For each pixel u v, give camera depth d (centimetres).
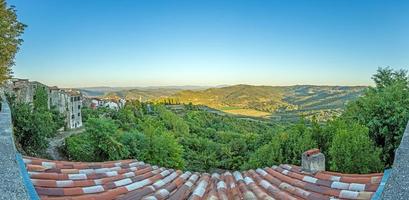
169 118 8606
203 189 613
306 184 582
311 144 2203
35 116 3134
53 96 5791
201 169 5388
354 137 1797
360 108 2464
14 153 409
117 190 530
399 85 2281
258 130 8106
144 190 554
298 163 2241
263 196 561
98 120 3681
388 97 2150
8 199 303
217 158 5828
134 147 3834
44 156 3303
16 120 2967
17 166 375
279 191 581
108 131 3722
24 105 3150
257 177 697
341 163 1789
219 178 752
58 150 3841
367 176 543
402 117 2009
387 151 2081
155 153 3959
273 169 741
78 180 541
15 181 340
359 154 1769
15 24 2800
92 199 468
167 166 4000
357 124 1998
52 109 5009
